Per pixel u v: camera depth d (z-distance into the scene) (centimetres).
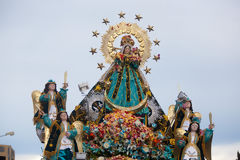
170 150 3619
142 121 3744
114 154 3466
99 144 3491
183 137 3562
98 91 3806
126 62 3847
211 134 3550
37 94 3666
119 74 3819
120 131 3484
